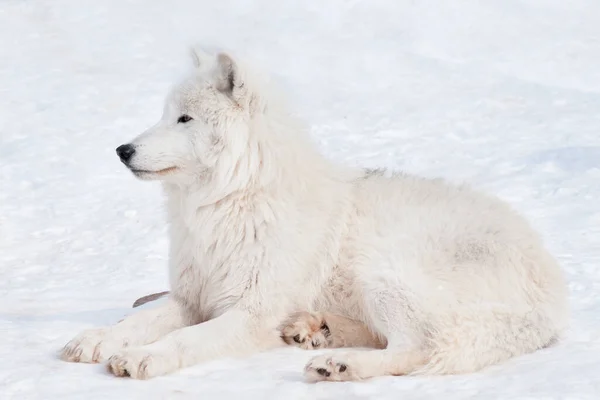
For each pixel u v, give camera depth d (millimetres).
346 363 7883
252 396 7387
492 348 8477
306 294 9422
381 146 25328
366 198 9836
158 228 18516
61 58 34406
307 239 9320
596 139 24734
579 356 8453
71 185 21938
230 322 8992
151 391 7523
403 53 34812
